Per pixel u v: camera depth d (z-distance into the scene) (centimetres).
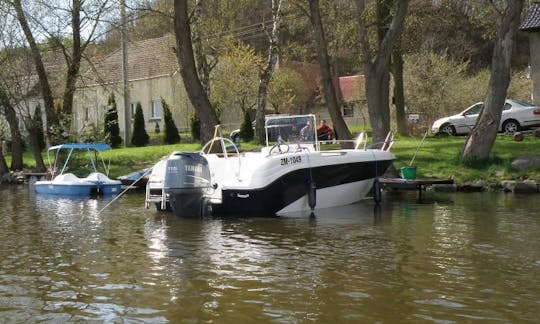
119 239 1052
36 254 931
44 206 1642
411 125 3123
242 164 1304
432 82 3541
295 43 3325
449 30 4225
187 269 811
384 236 1018
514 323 580
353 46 2423
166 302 666
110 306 658
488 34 2523
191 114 3556
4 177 2750
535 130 2305
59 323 608
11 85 2672
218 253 907
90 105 3678
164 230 1136
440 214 1261
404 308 628
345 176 1422
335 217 1255
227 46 3416
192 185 1277
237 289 708
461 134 2733
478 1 2273
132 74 4519
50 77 2934
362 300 657
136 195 1952
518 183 1641
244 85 3866
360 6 1773
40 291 720
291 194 1319
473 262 815
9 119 2861
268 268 805
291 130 1545
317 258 858
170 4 2762
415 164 1905
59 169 2566
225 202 1306
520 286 698
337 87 4362
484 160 1812
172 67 3706
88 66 2991
